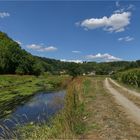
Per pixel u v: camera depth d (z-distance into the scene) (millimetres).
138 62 132500
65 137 11289
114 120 15906
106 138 12055
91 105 22266
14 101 30656
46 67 164250
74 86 30031
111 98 27703
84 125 14250
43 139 11727
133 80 52719
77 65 134750
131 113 18266
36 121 18250
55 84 64375
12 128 16234
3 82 60469
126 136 12336
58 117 15438
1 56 104312
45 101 29656
